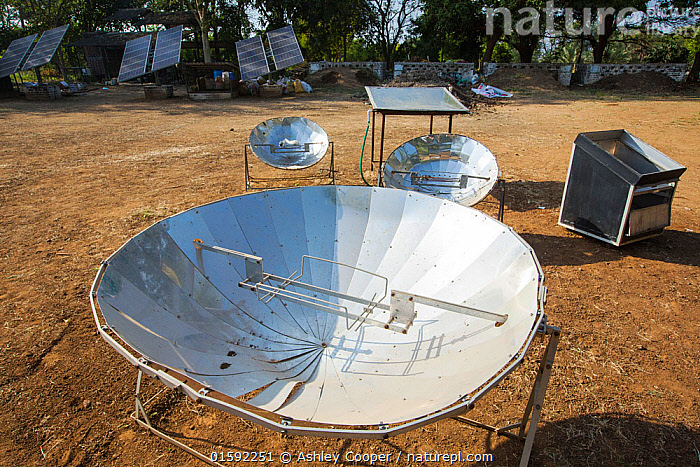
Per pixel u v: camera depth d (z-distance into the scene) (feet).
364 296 13.14
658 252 22.00
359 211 14.48
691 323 16.57
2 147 41.14
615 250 22.26
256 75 78.23
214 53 131.85
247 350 11.13
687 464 11.18
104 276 9.32
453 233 12.76
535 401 9.70
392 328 9.77
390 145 43.34
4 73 78.38
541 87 91.35
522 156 40.19
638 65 95.09
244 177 33.14
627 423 12.35
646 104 71.05
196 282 11.73
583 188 23.11
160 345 9.02
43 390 12.92
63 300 17.20
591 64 96.37
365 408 8.36
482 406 13.01
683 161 38.01
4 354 14.19
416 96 29.68
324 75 100.07
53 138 45.44
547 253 21.98
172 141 44.80
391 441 11.92
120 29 151.02
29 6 131.85
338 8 109.40
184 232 12.12
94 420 12.14
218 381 9.11
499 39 112.98
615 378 13.93
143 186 30.81
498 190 30.78
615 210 21.70
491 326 9.61
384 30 129.90
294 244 13.89
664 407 12.85
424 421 6.68
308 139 31.32
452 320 10.94
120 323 8.55
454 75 95.35
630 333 16.05
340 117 60.18
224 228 12.96
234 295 12.40
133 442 11.60
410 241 13.55
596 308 17.49
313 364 11.33
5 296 17.37
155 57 78.84
